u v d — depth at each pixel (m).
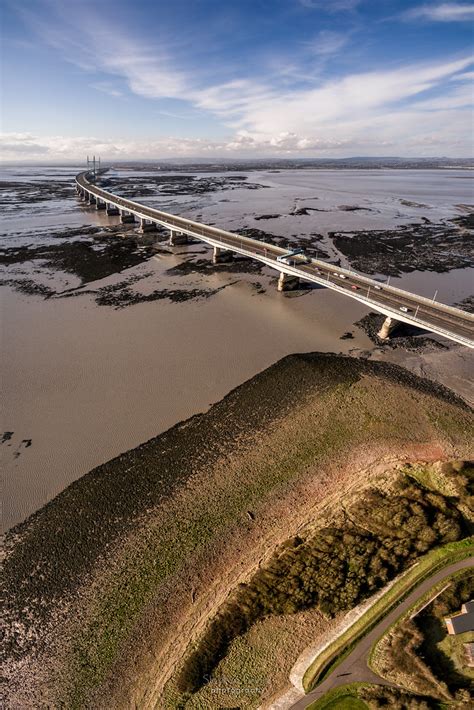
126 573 30.92
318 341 62.38
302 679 24.23
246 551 32.09
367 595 27.89
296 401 48.66
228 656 25.48
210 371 55.28
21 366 56.50
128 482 38.62
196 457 41.28
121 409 48.38
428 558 29.50
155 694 24.25
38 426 45.88
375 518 32.62
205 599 28.92
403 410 46.59
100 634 27.41
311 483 37.84
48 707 24.30
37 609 28.94
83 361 57.69
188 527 34.16
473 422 45.06
